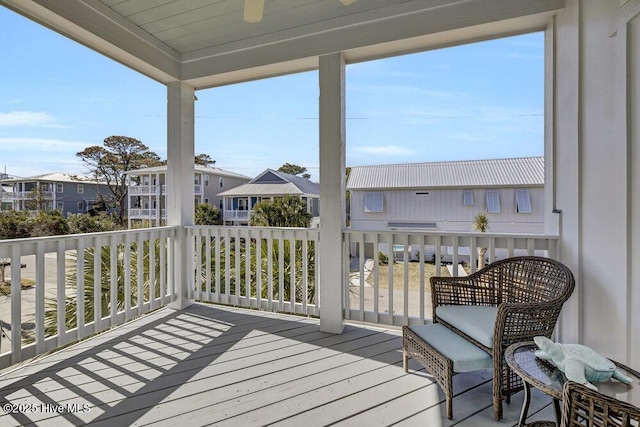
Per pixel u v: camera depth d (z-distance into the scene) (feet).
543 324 5.53
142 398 6.12
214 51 10.67
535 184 27.27
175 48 10.87
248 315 10.91
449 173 30.99
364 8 8.79
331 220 9.42
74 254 11.04
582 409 2.99
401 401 6.00
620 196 5.72
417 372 7.07
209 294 11.55
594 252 6.46
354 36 8.98
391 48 9.03
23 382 6.70
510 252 8.08
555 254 7.71
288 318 10.64
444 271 16.10
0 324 7.39
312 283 12.64
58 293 7.81
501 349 5.37
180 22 9.31
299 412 5.68
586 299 6.70
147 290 11.95
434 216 30.63
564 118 7.42
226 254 11.37
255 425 5.33
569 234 7.23
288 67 10.27
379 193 32.50
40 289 7.38
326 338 8.98
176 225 11.50
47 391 6.36
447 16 8.13
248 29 9.74
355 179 33.71
